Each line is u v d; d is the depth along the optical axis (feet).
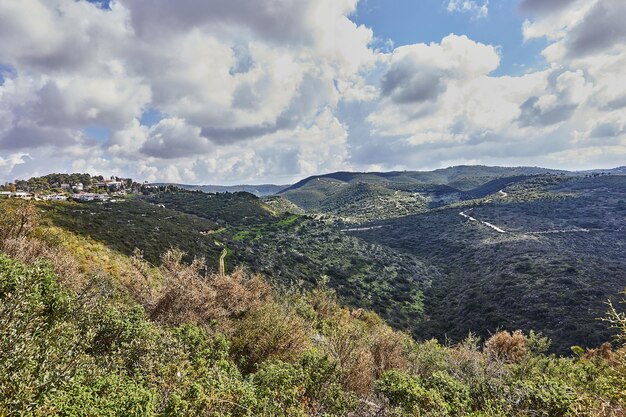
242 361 35.81
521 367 50.72
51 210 134.21
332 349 37.65
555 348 112.57
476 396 32.27
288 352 37.81
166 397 21.17
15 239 45.14
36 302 23.52
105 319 28.89
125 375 22.99
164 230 169.99
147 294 46.06
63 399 16.05
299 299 81.25
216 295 47.24
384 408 27.91
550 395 28.99
